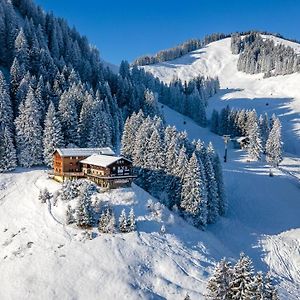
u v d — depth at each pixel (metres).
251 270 33.81
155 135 87.25
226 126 168.50
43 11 171.12
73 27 176.25
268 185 110.56
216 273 34.84
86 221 63.72
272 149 131.38
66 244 60.31
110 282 53.88
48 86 108.94
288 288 63.09
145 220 67.75
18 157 93.44
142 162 88.75
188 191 79.56
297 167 132.38
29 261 57.81
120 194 72.81
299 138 188.62
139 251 60.03
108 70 157.62
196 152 90.00
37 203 73.12
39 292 52.41
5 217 72.19
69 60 147.12
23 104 99.56
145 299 51.97
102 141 101.88
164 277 56.66
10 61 130.12
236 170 119.50
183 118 192.12
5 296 52.69
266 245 78.19
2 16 135.00
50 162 94.00
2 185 83.62
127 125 96.38
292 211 97.69
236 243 78.38
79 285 53.25
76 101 108.06
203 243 67.62
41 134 96.06
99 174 78.44
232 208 95.81
